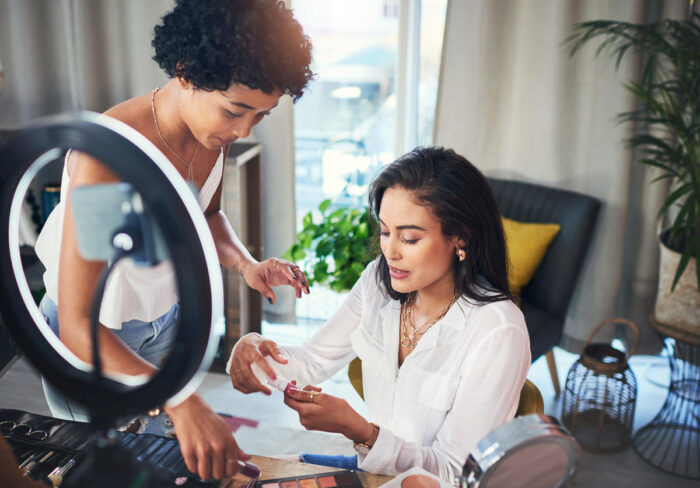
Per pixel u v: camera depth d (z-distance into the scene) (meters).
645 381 2.86
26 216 2.95
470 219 1.19
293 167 3.01
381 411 1.40
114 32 2.91
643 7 2.58
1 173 0.59
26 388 2.70
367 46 3.10
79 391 0.60
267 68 1.02
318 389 1.13
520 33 2.73
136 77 2.97
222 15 0.99
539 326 2.50
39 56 3.01
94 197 0.55
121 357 0.95
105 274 0.56
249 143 2.91
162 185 0.53
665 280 2.47
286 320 3.20
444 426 1.24
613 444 2.45
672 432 2.51
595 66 2.67
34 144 0.55
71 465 1.02
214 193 1.58
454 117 2.91
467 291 1.28
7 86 3.05
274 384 1.36
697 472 2.33
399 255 1.21
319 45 3.11
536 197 2.72
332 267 2.90
